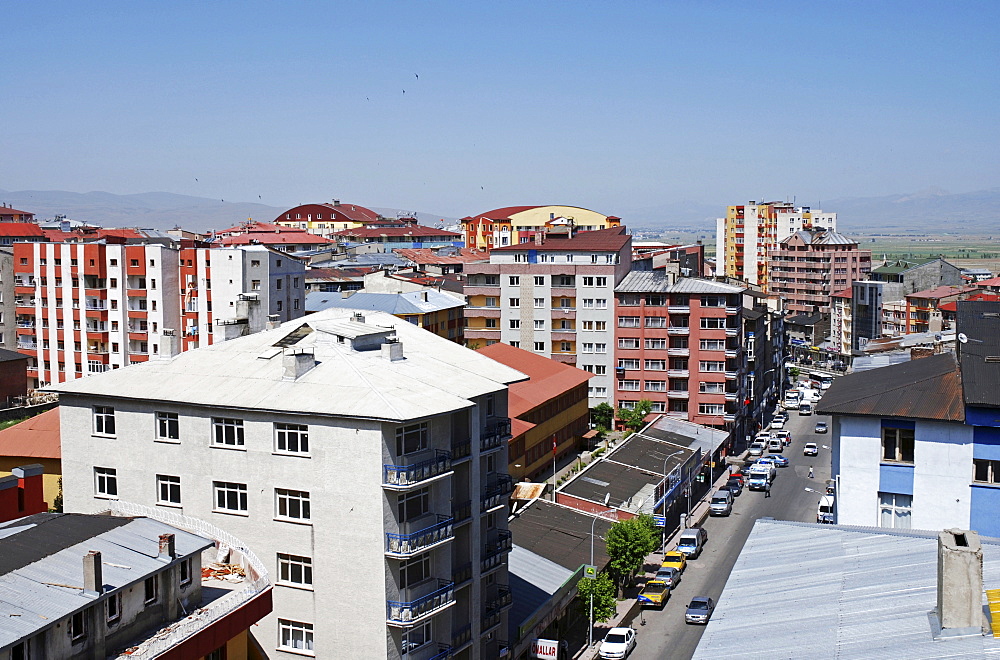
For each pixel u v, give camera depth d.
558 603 79.75
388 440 56.19
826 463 151.75
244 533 59.66
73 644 40.62
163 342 67.00
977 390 47.28
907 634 29.69
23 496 67.31
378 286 180.25
